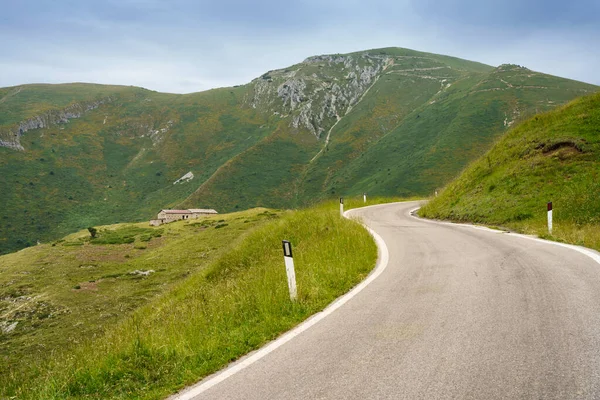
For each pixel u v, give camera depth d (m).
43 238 186.88
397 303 6.55
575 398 3.29
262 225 19.94
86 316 36.03
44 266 62.84
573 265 8.17
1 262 69.25
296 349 5.02
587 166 17.12
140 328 8.81
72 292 45.81
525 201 17.39
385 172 181.00
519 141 22.28
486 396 3.42
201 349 5.47
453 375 3.86
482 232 14.90
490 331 4.93
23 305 42.31
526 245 11.20
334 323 5.89
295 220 17.47
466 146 166.50
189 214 129.50
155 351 5.55
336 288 8.04
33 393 5.13
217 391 4.12
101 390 4.86
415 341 4.83
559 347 4.30
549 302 5.88
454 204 22.47
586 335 4.57
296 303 6.96
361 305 6.68
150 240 80.50
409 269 9.17
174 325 7.43
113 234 92.06
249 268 14.15
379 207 32.81
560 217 14.93
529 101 190.25
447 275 8.25
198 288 14.76
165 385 4.67
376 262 10.44
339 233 13.55
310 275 8.52
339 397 3.64
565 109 22.19
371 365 4.27
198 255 59.31
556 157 18.64
